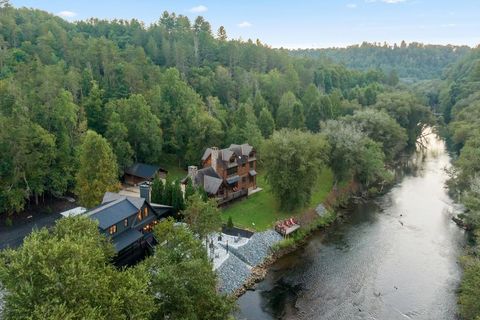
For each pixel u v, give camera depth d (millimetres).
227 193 67688
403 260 53281
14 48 106875
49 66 91875
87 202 58594
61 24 157250
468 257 46906
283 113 108250
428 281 48156
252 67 153125
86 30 166375
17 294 20047
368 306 43156
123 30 168125
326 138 75812
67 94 70438
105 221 42812
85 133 70875
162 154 91375
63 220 30641
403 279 48625
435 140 139000
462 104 118250
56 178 63469
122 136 76250
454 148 106125
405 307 43031
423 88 185750
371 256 54375
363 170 77812
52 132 68625
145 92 95125
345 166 75312
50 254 20750
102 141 59094
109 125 76750
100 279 21672
